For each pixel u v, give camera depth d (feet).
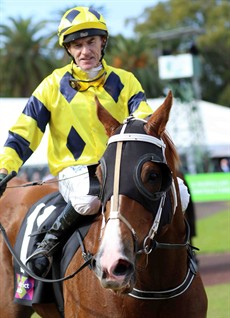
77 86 14.35
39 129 14.56
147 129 11.96
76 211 13.74
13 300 15.65
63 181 14.30
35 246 14.85
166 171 11.35
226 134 93.61
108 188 11.31
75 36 14.10
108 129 12.28
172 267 12.71
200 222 55.42
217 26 175.73
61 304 14.38
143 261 11.84
